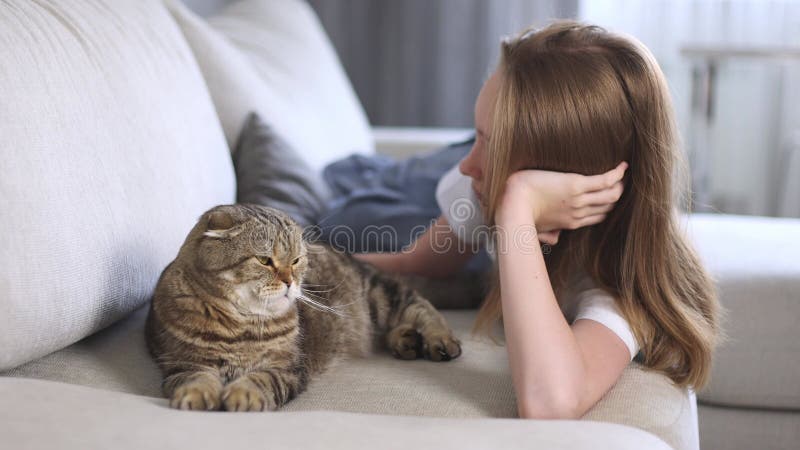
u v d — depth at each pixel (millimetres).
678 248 1366
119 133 1282
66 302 1085
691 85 3643
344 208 1833
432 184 1939
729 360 1598
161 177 1359
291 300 1190
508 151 1312
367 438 827
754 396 1606
